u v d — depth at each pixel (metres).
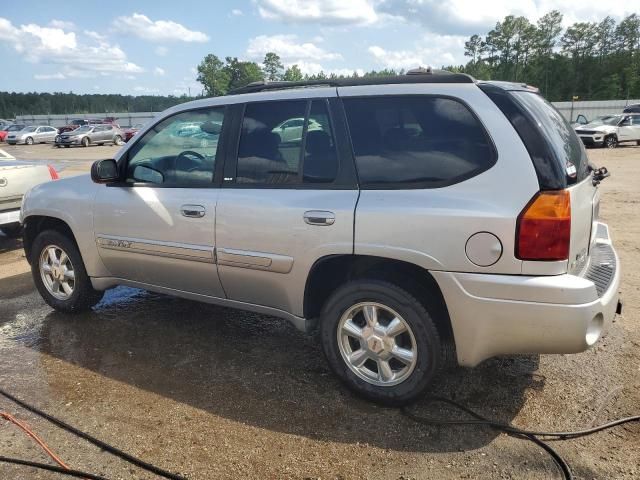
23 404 3.35
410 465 2.72
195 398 3.40
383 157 3.12
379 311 3.22
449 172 2.93
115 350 4.12
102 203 4.27
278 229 3.38
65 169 19.42
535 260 2.71
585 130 24.33
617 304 3.17
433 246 2.90
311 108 3.39
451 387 3.45
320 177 3.30
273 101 3.54
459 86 3.03
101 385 3.58
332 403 3.31
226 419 3.16
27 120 72.69
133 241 4.12
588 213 3.15
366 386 3.27
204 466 2.74
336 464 2.74
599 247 3.70
